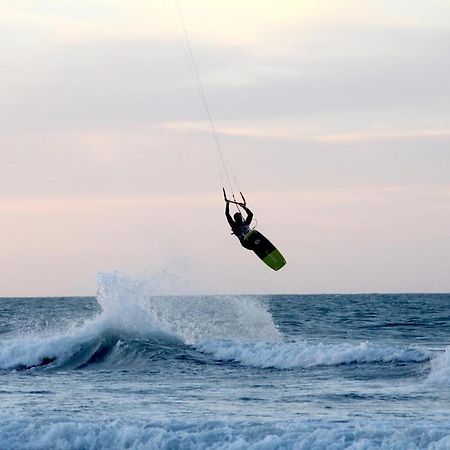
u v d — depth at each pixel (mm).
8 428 75188
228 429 74125
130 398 95750
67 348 134375
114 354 132750
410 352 120250
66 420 78062
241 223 109375
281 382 108625
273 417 82500
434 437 70125
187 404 91125
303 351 124812
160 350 132125
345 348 123250
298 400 93562
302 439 70688
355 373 114188
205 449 70500
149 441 71812
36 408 88625
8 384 110000
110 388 105000
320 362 121875
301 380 110062
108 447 72062
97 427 74250
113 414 84562
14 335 162000
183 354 131375
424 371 112312
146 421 77375
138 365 126438
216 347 133250
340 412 85312
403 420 79812
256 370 120062
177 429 75438
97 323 140875
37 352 133250
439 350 129750
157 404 91062
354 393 98062
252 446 70000
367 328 194500
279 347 128500
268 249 109125
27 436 73875
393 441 69688
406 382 106375
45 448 72250
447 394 96688
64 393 100312
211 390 102375
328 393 98438
